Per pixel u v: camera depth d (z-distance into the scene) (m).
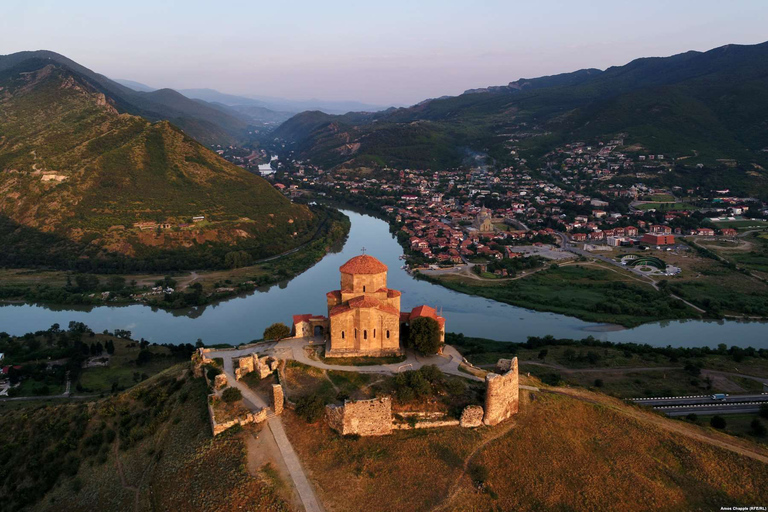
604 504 65.00
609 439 75.81
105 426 84.69
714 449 74.62
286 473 63.97
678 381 120.00
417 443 70.19
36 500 75.38
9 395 116.31
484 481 65.38
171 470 68.25
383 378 83.62
